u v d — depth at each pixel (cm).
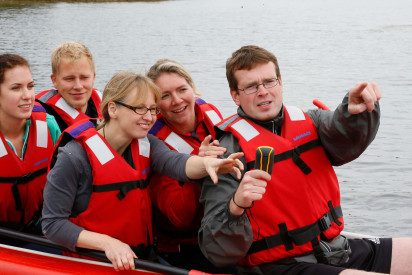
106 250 220
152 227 266
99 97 326
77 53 300
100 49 1602
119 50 1588
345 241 240
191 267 264
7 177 266
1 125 268
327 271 216
